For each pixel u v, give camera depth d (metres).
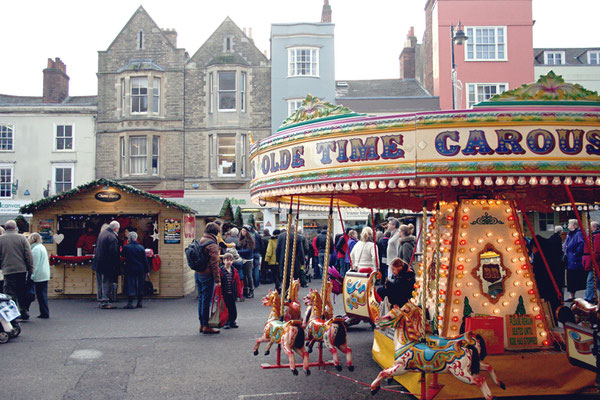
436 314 5.72
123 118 25.77
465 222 5.73
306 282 15.72
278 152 5.56
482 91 25.06
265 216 25.66
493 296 5.64
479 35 25.22
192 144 26.19
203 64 26.38
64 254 13.83
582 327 4.77
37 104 26.41
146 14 26.44
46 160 26.05
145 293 12.71
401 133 4.50
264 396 5.39
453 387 5.04
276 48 26.48
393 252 10.14
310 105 5.23
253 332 8.62
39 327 9.06
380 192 6.57
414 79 30.70
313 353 7.27
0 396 5.42
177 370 6.36
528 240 9.81
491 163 4.29
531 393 5.14
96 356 7.04
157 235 13.40
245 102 26.44
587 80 27.11
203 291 8.51
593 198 7.03
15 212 25.56
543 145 4.27
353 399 5.27
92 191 12.97
